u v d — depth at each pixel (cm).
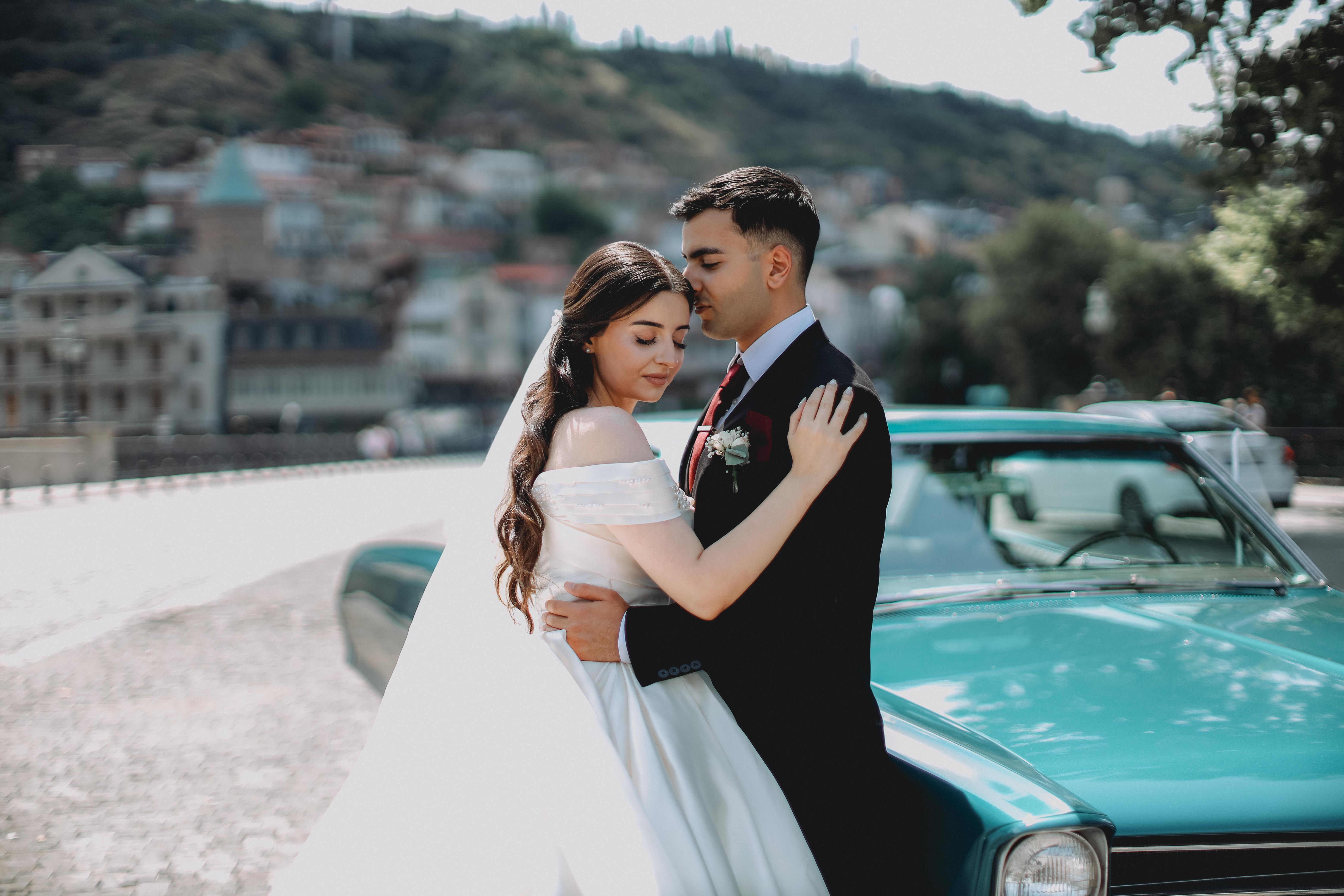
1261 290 973
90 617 832
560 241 13588
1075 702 213
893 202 18625
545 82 19438
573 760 187
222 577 1052
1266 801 183
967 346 6444
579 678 193
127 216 12544
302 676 625
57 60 15750
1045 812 169
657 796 183
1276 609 267
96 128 14788
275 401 8894
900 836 186
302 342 9119
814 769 189
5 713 548
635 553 187
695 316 210
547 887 184
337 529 1534
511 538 196
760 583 188
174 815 402
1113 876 180
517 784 192
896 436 310
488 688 201
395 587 403
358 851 205
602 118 19312
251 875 348
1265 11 533
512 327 9750
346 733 507
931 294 7569
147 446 3409
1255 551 300
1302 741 196
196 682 611
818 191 17225
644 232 14725
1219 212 955
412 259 11238
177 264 11006
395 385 9025
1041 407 4012
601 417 191
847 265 13312
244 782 440
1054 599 273
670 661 191
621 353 196
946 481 301
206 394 8856
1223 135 590
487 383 9638
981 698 217
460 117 18425
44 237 12350
